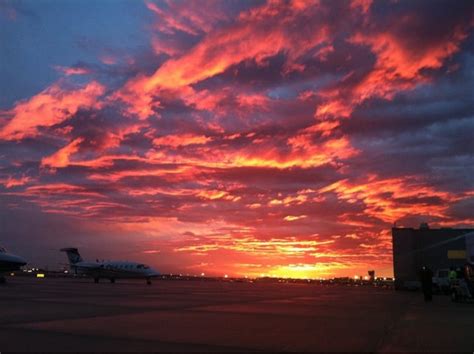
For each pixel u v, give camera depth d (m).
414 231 52.53
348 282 117.75
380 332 10.81
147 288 41.97
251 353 7.85
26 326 11.01
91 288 38.31
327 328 11.40
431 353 8.09
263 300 23.75
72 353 7.60
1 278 44.75
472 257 30.23
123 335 9.70
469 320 14.01
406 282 51.06
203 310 16.39
